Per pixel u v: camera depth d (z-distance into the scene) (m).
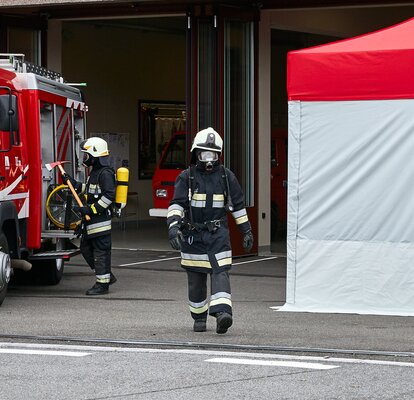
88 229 15.80
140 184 30.25
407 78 13.12
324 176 13.54
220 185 11.80
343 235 13.51
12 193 14.74
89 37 28.59
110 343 11.33
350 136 13.41
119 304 14.79
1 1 21.80
